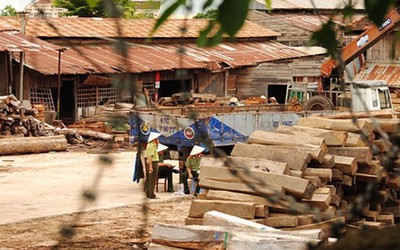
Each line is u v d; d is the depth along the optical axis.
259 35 57.00
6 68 41.25
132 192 21.62
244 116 26.34
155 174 21.05
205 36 2.07
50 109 43.22
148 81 46.31
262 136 12.65
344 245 2.45
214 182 11.52
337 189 11.95
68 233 2.80
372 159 12.06
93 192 2.52
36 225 17.00
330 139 12.34
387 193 11.74
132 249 14.12
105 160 2.54
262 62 52.53
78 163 30.19
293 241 8.12
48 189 23.06
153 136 21.19
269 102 44.47
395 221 12.15
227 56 52.06
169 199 20.94
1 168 28.48
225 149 26.28
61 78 42.50
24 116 36.84
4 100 36.31
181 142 23.83
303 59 54.75
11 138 34.03
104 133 38.31
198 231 8.90
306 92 37.62
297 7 60.47
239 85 55.53
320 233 8.37
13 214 18.39
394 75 47.56
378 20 2.12
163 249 9.12
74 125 40.66
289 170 11.53
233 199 11.21
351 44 31.08
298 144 12.16
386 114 13.49
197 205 11.33
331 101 35.28
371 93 32.34
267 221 10.68
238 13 2.03
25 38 40.91
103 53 39.41
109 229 16.02
